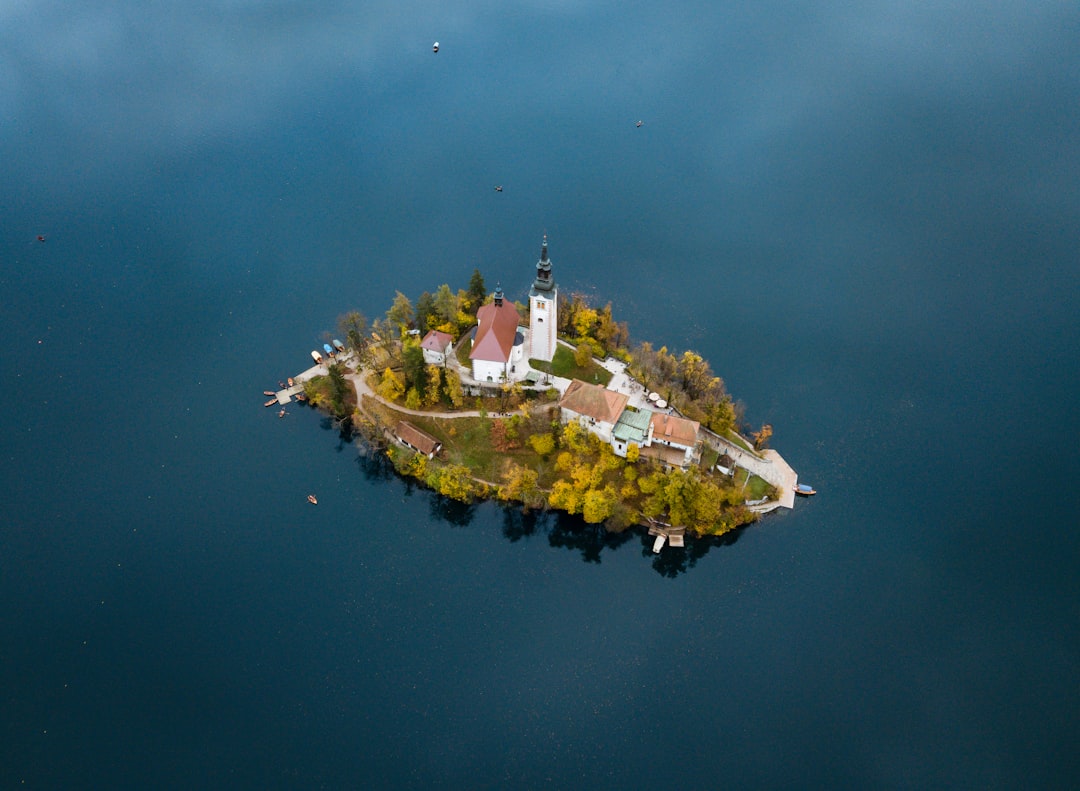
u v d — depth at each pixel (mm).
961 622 176125
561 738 156125
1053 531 193750
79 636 171000
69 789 147625
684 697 162625
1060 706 162375
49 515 195250
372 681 164000
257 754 152625
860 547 190625
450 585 181000
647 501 189750
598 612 176625
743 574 184375
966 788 150125
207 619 174125
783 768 152375
